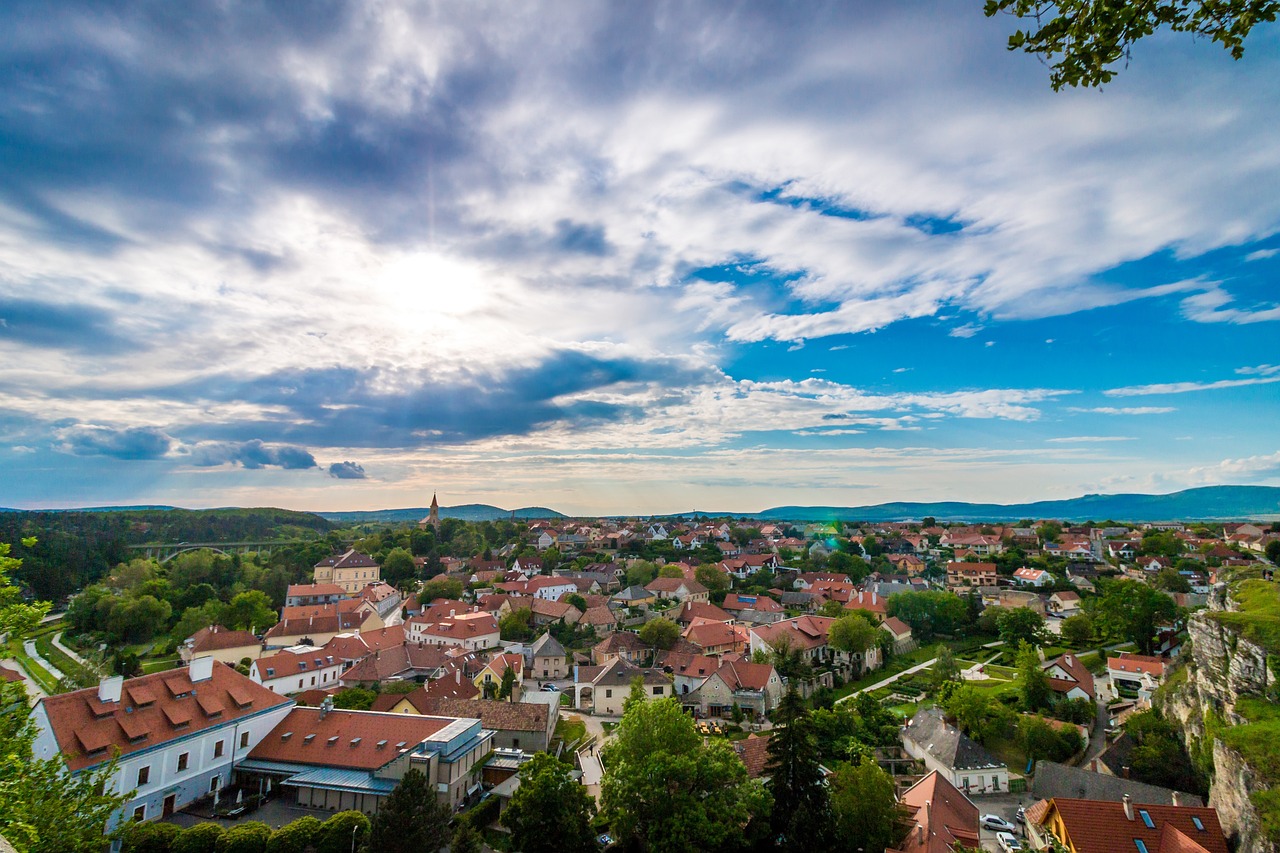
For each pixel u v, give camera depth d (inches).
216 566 7421.3
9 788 1237.7
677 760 2235.5
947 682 4311.0
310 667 4571.9
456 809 2664.9
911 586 7721.5
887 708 4402.1
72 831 1336.1
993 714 3745.1
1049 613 7017.7
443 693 3902.6
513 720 3385.8
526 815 2096.5
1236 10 516.7
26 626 1358.3
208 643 4928.6
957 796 2583.7
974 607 6756.9
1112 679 4591.5
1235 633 2827.3
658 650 5502.0
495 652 5669.3
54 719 2354.8
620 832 2226.9
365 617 5905.5
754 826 2349.9
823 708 4126.5
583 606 6924.2
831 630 5423.2
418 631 6038.4
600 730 3946.9
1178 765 2942.9
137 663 4581.7
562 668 5364.2
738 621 6712.6
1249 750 2251.5
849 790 2356.1
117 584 6555.1
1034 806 2613.2
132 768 2407.7
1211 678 2913.4
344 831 2218.3
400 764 2664.9
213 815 2522.1
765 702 4269.2
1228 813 2267.5
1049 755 3412.9
